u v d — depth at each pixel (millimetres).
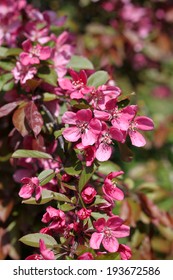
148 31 1138
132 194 785
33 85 668
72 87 638
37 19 794
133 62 1159
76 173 597
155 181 1146
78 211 581
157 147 1103
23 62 674
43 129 680
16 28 776
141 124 610
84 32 1118
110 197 587
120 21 1116
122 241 775
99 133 584
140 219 771
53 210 581
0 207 753
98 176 679
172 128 1096
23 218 751
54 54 732
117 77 1148
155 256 825
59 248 575
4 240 756
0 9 810
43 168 686
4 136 771
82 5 1106
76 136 593
